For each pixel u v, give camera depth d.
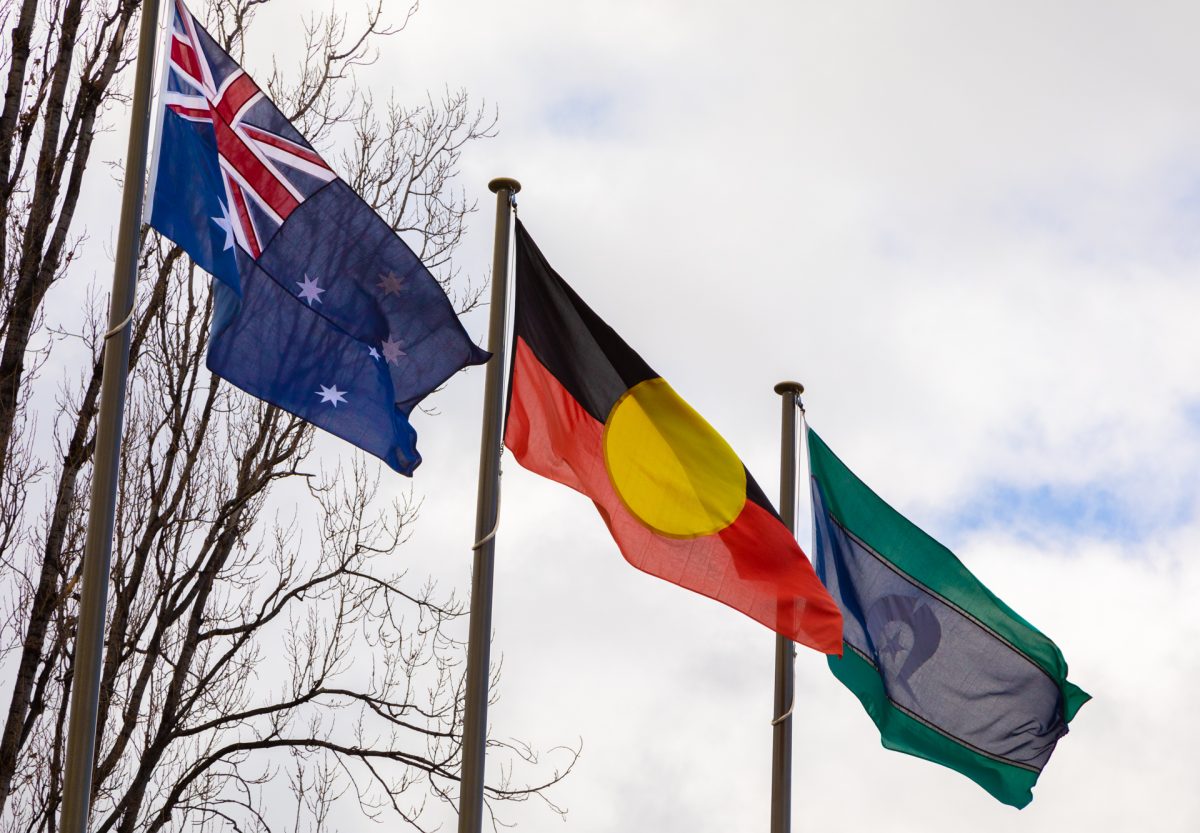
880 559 22.03
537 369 17.55
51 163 19.12
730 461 18.17
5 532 20.58
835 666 21.56
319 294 15.18
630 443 17.84
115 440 13.16
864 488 22.20
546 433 17.42
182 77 14.82
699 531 17.89
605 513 17.58
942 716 21.97
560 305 17.94
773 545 18.02
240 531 22.17
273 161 15.40
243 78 15.50
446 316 15.47
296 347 14.95
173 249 21.83
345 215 15.48
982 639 21.97
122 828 19.66
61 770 19.61
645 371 18.06
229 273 14.58
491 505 16.33
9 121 19.05
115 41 20.20
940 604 22.05
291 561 22.30
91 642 12.55
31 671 18.02
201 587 21.42
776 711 20.70
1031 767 22.09
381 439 15.05
